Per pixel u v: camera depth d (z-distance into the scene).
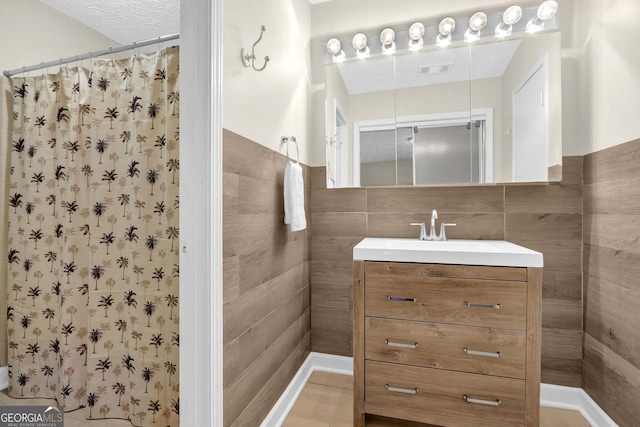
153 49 2.61
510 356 1.31
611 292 1.43
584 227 1.65
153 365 1.42
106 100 1.50
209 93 1.04
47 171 1.71
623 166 1.34
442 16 1.88
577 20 1.66
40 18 2.05
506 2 1.79
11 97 1.83
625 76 1.33
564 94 1.69
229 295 1.15
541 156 1.69
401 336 1.44
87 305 1.59
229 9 1.16
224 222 1.12
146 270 1.44
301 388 1.86
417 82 1.89
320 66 2.10
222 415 1.09
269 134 1.50
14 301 1.76
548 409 1.66
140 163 1.44
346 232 2.04
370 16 2.01
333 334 2.07
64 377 1.54
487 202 1.82
